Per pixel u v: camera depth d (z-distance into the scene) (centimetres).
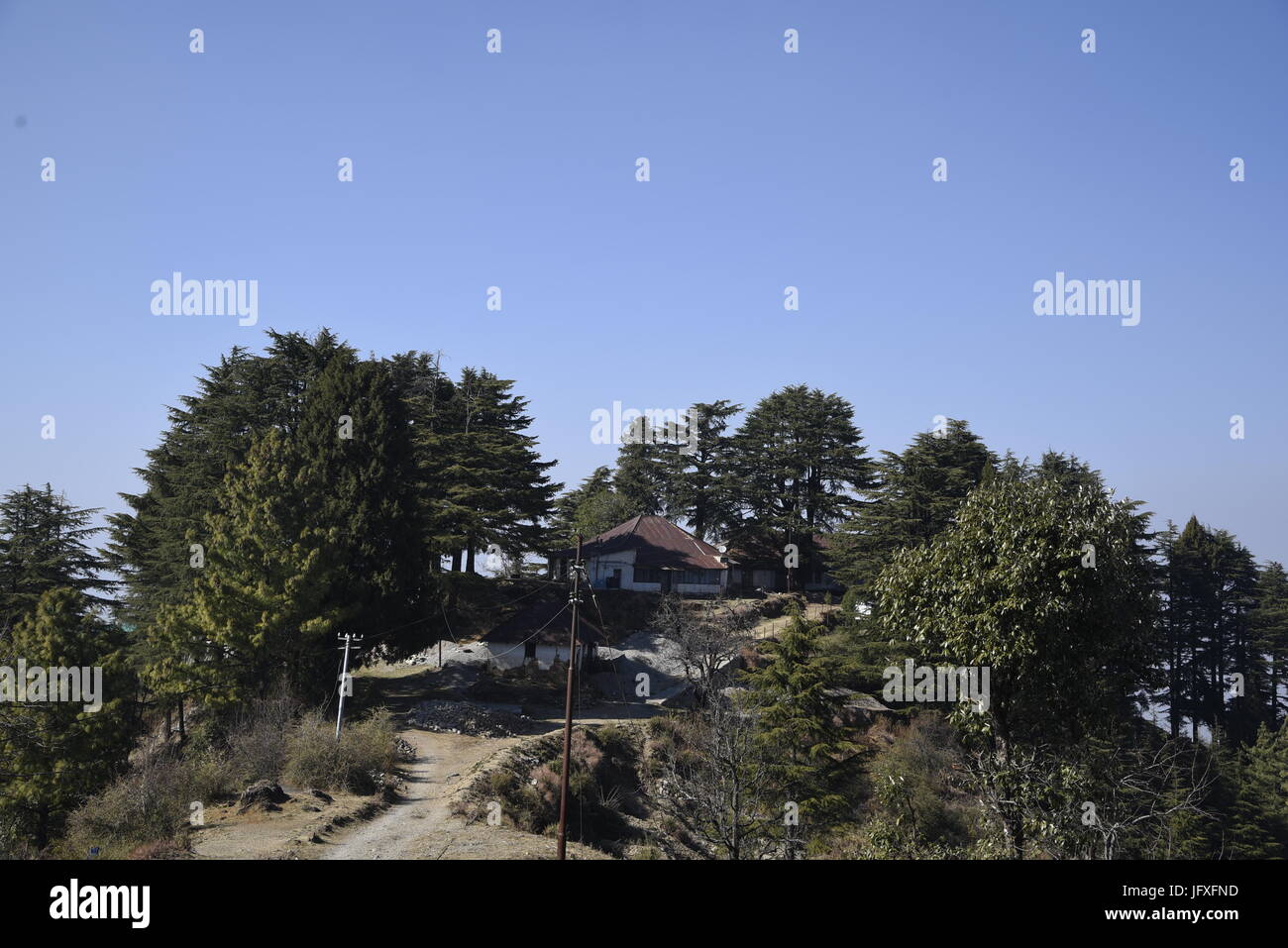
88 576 7112
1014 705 2267
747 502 8738
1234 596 8019
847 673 5675
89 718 4597
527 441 7825
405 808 3691
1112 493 2278
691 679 5916
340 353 6119
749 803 3234
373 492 5644
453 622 7181
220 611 4859
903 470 6512
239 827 3219
